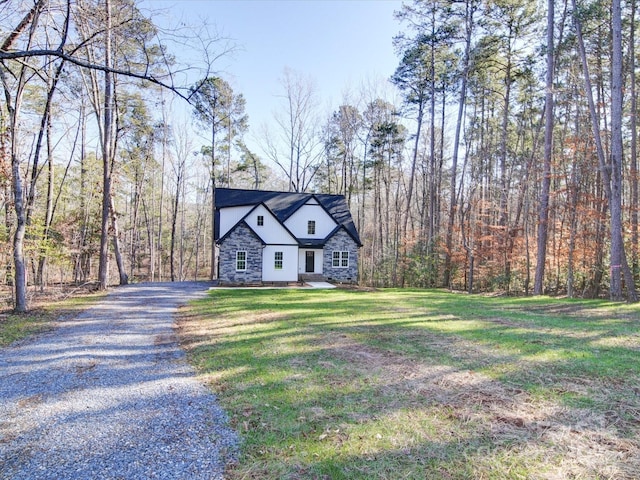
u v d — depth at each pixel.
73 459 3.01
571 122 19.95
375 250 30.08
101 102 16.64
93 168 18.70
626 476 2.61
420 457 2.91
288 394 4.27
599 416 3.56
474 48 18.23
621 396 4.04
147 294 13.84
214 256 24.06
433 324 8.29
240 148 31.64
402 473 2.71
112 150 17.55
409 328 7.85
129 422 3.67
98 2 5.80
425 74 21.86
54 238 16.12
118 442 3.28
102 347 6.53
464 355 5.74
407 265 22.00
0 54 3.94
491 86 21.09
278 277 19.27
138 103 17.47
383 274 23.77
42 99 13.98
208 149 27.73
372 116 28.47
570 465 2.76
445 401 3.98
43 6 6.25
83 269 19.80
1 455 3.08
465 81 19.22
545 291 18.39
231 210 20.48
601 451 2.95
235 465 2.90
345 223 21.77
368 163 28.81
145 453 3.09
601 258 15.91
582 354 5.68
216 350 6.26
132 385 4.71
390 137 26.84
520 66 18.17
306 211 21.31
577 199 16.22
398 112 24.80
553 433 3.25
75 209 19.77
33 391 4.52
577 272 17.09
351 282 21.19
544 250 14.96
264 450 3.09
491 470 2.72
